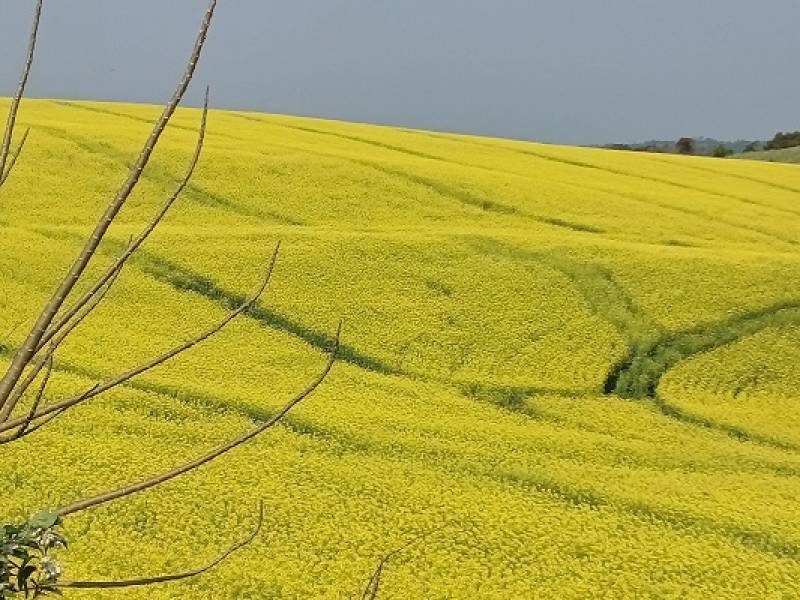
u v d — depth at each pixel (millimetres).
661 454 18594
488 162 39031
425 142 42156
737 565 14102
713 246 30703
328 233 27562
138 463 15070
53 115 38531
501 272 26344
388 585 12266
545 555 13695
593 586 12906
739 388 22516
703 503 16250
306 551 12992
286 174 32344
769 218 34406
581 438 18922
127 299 22500
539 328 23984
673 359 23391
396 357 22000
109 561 12047
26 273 22844
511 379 21656
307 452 16594
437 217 30812
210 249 25344
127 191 2035
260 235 26812
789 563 14438
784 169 44938
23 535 2926
